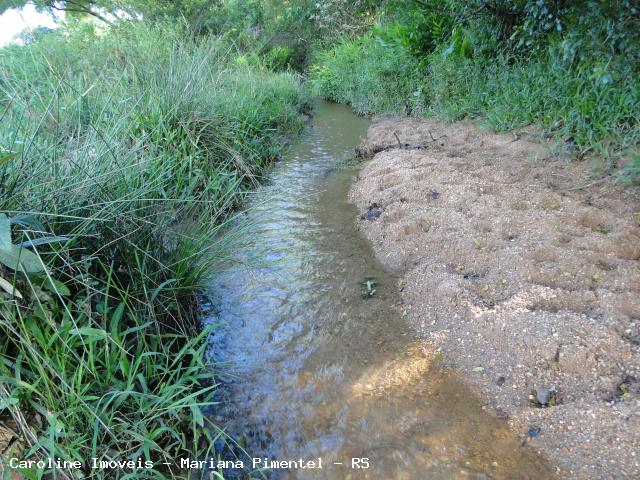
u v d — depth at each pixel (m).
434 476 1.79
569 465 1.77
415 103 8.05
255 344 2.56
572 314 2.31
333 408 2.13
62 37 6.07
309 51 15.48
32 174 2.03
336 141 7.21
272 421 2.08
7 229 1.51
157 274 2.49
